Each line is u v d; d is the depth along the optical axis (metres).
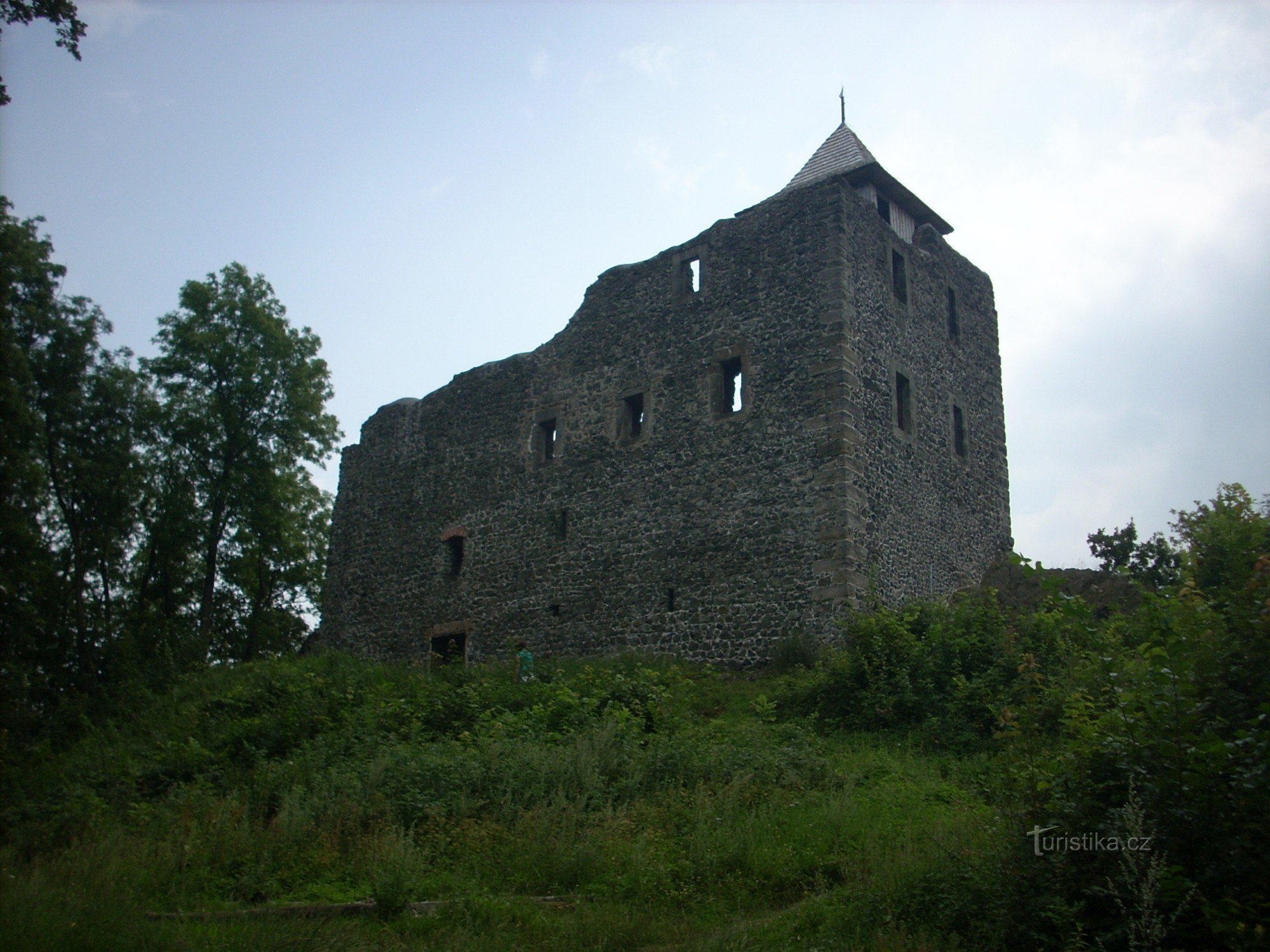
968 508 21.22
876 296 19.50
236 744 15.64
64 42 11.95
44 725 21.41
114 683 23.95
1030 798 7.20
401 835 9.80
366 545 25.92
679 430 19.94
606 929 7.61
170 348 28.27
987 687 13.34
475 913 8.18
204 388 28.38
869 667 14.62
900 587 18.16
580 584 20.69
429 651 23.36
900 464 19.02
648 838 9.44
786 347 18.78
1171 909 6.18
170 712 19.22
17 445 23.81
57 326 27.00
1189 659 6.87
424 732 14.80
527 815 10.05
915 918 7.19
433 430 25.25
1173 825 6.40
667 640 18.84
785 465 18.14
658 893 8.44
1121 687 7.68
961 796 10.47
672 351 20.55
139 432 28.67
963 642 14.49
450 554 23.78
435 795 11.09
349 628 25.55
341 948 7.38
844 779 11.16
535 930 7.80
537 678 17.66
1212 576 9.02
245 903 8.91
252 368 28.19
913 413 19.83
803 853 8.91
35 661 26.44
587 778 11.07
